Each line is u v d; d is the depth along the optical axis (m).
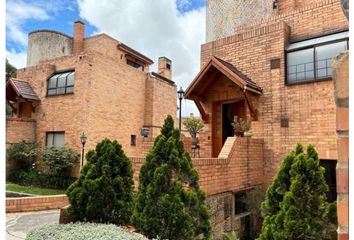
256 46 10.01
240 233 7.68
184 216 4.01
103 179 4.33
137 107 21.89
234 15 17.81
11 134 17.67
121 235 3.56
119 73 20.09
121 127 20.00
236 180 7.89
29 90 19.14
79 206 4.23
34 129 18.83
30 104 19.67
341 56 1.21
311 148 4.91
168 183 4.29
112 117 19.20
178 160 4.45
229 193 7.50
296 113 8.87
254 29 10.14
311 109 8.59
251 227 7.99
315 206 4.36
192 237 4.01
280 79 9.31
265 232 4.64
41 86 18.98
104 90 18.61
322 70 8.62
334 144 8.02
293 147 8.80
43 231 3.73
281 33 9.44
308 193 4.43
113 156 4.69
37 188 15.36
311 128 8.53
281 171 5.20
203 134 10.84
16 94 19.03
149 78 23.02
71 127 17.23
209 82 10.45
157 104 23.20
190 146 10.33
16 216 7.66
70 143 17.09
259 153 9.15
